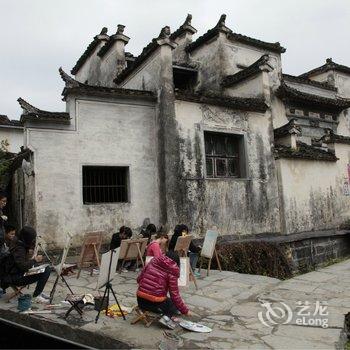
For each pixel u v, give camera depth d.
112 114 11.00
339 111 19.41
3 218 7.05
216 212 12.07
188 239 8.43
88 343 5.07
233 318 6.04
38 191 9.69
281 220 13.75
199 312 6.32
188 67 17.00
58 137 10.11
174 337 5.06
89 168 10.66
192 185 11.62
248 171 13.08
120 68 16.02
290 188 14.06
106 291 5.75
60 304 6.33
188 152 11.68
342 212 15.85
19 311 5.84
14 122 19.52
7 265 6.33
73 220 10.07
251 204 13.00
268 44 17.48
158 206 11.45
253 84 14.41
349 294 7.41
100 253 10.22
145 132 11.52
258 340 5.06
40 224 9.61
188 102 11.91
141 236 9.88
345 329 5.65
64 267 7.23
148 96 11.48
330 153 15.89
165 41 11.50
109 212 10.64
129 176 11.09
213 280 8.62
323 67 20.84
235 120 13.00
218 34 16.27
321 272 9.65
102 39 17.94
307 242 13.70
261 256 11.84
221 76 15.95
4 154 14.65
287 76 18.31
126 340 4.87
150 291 5.42
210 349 4.77
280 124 17.05
